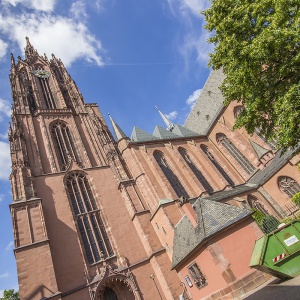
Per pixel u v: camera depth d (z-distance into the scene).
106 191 39.69
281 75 14.88
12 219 29.22
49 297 24.66
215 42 18.70
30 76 54.59
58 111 48.25
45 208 33.72
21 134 39.81
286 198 39.78
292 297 11.58
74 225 33.44
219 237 23.06
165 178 38.62
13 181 33.22
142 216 35.94
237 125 18.50
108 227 35.62
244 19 16.28
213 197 40.62
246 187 44.78
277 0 13.58
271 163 44.19
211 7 18.39
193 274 25.23
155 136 50.41
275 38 13.25
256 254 16.95
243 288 20.39
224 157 54.09
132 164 40.84
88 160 42.84
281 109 13.62
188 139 53.38
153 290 30.86
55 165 39.69
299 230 15.67
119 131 45.12
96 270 30.77
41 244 28.19
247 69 15.25
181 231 29.88
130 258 33.25
